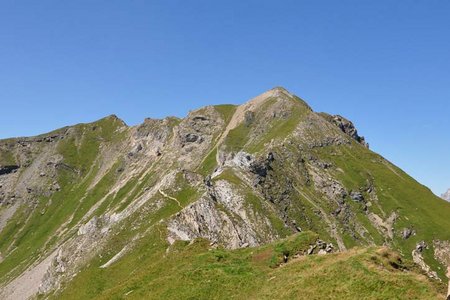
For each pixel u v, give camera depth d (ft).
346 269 144.77
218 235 442.50
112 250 463.42
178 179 561.84
